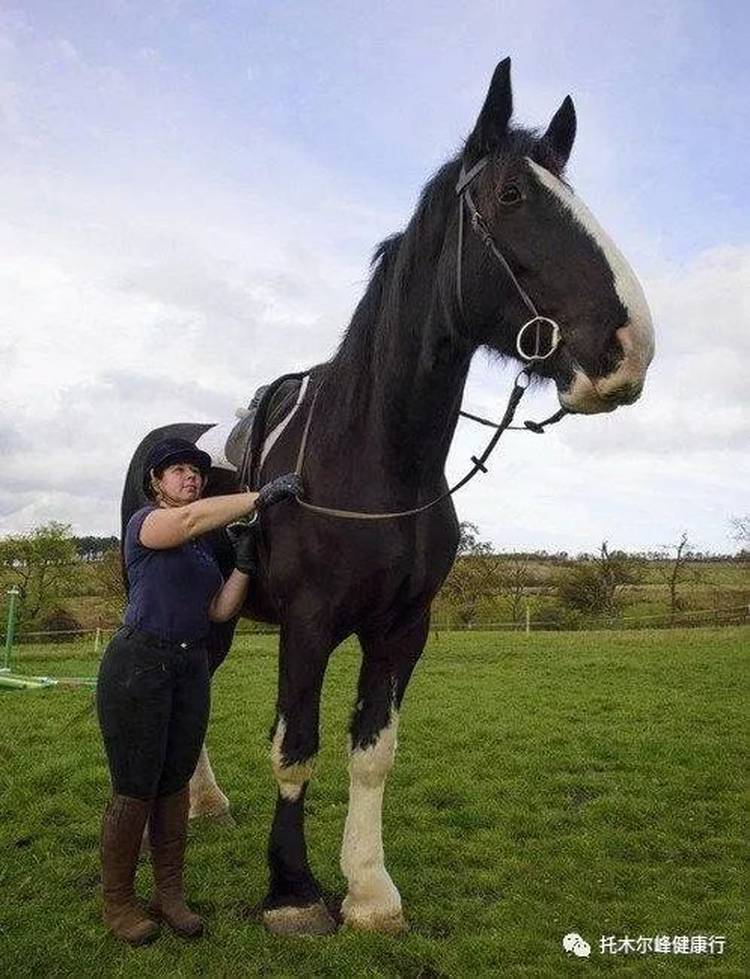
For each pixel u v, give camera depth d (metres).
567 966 2.74
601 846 4.00
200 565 2.89
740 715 7.89
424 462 2.82
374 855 3.01
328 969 2.66
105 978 2.57
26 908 3.07
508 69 2.56
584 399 2.29
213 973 2.60
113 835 2.77
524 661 13.46
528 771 5.56
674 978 2.66
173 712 2.82
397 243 3.02
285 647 2.89
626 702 8.73
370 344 2.94
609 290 2.27
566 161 2.73
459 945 2.85
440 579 3.06
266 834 4.00
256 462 3.25
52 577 26.70
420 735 6.88
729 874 3.64
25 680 6.03
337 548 2.78
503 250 2.46
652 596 33.91
